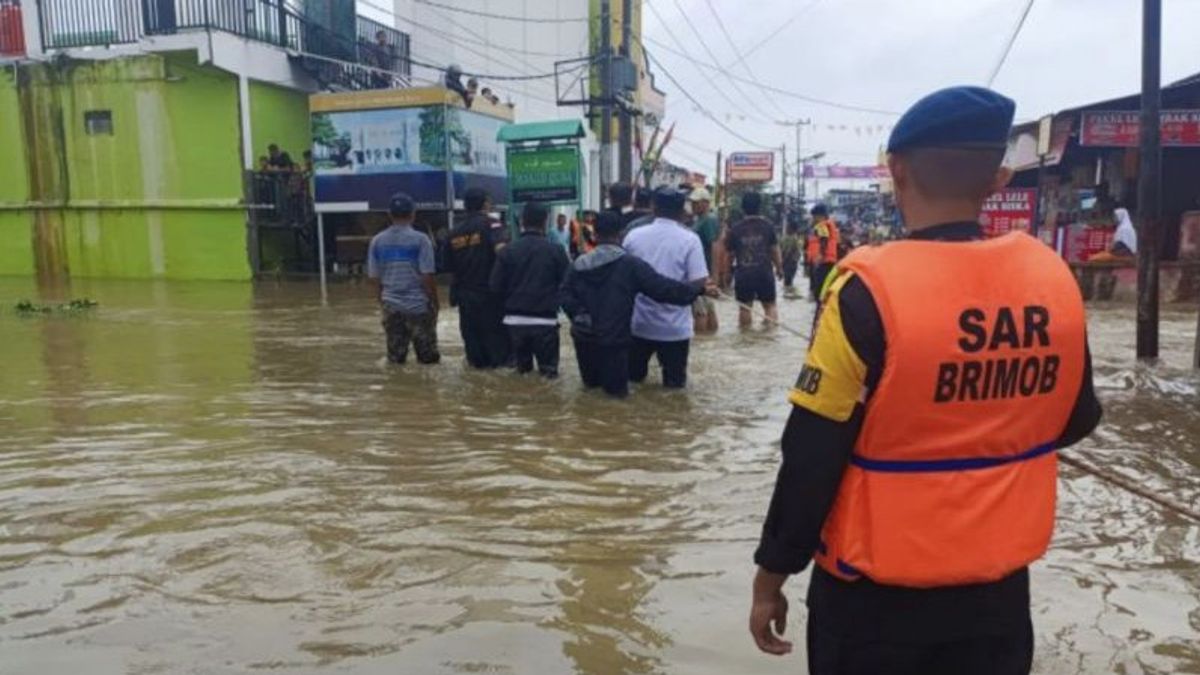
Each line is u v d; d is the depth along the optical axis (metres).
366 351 9.48
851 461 1.73
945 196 1.76
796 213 46.84
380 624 3.28
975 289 1.69
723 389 7.49
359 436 5.88
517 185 15.77
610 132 21.56
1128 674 2.93
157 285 19.09
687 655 3.07
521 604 3.44
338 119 19.00
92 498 4.60
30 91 21.42
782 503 1.76
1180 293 14.50
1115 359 8.70
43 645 3.11
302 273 20.52
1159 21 8.27
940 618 1.75
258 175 20.72
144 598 3.47
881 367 1.65
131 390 7.36
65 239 21.73
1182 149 15.90
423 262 8.45
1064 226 17.03
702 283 7.27
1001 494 1.74
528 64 31.64
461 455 5.44
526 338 7.85
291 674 2.94
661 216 7.34
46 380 7.80
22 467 5.13
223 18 20.22
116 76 20.88
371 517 4.36
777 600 1.89
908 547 1.70
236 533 4.13
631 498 4.66
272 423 6.22
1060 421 1.82
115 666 2.98
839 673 1.81
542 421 6.33
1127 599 3.46
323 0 22.58
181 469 5.11
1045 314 1.74
